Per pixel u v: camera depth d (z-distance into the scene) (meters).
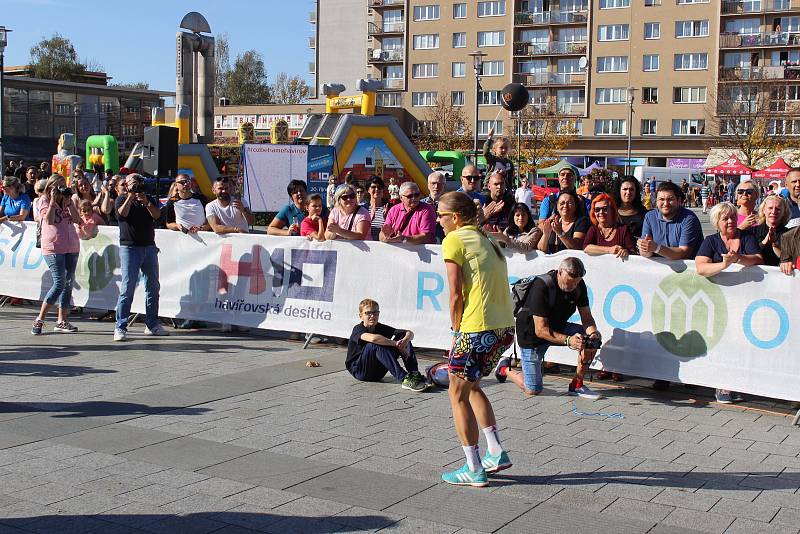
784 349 6.58
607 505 4.61
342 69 81.56
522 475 5.10
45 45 87.38
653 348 7.20
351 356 7.57
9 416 6.30
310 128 26.34
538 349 7.10
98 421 6.20
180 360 8.41
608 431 6.08
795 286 6.52
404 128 74.06
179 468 5.16
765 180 40.88
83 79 85.44
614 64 66.88
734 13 63.16
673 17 64.75
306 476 5.03
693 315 7.00
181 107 27.66
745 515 4.48
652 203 25.84
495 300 4.96
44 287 11.50
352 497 4.69
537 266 7.79
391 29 77.31
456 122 65.31
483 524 4.32
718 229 6.93
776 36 62.47
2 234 11.91
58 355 8.61
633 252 7.58
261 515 4.41
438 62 72.69
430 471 5.16
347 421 6.26
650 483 4.98
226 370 7.96
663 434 6.03
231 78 102.50
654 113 65.75
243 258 9.70
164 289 10.28
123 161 37.12
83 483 4.88
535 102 69.94
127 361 8.34
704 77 64.19
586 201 9.80
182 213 10.17
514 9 69.50
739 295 6.78
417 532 4.20
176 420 6.25
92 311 11.59
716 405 6.88
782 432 6.13
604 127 67.56
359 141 24.98
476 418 5.11
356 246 8.87
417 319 8.45
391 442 5.74
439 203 5.12
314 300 9.16
